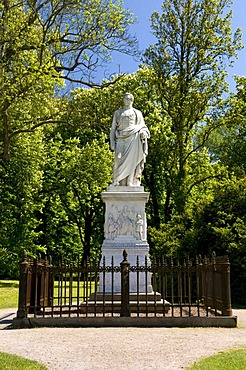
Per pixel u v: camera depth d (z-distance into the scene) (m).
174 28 28.25
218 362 7.00
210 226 21.67
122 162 15.06
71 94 27.14
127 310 11.35
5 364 6.89
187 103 28.05
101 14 23.88
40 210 33.16
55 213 38.00
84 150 36.41
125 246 14.19
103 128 26.70
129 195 14.62
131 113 15.59
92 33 23.67
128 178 15.09
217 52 27.98
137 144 15.27
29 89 22.25
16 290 24.41
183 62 28.16
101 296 13.10
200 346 8.42
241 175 27.02
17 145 27.98
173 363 7.12
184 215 24.58
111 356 7.60
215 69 28.09
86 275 11.66
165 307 12.23
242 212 21.91
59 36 23.50
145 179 34.56
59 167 36.69
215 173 30.41
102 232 40.34
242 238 20.06
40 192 34.84
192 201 25.44
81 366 6.96
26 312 11.30
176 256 22.31
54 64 23.28
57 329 10.60
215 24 27.84
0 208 28.69
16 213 29.81
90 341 8.91
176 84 28.48
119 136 15.32
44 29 22.88
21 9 23.25
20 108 25.28
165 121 33.19
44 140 37.91
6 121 22.61
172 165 31.12
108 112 26.45
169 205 34.84
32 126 26.58
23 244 29.86
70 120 26.39
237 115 28.83
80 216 40.06
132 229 14.50
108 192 14.67
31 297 13.02
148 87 32.09
